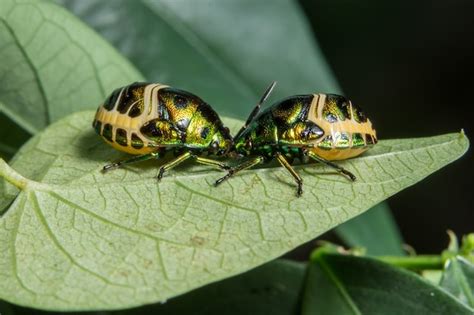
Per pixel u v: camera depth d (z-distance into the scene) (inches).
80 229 6.0
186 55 7.4
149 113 6.3
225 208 6.1
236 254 5.9
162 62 7.4
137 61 7.4
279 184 6.3
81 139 6.5
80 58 6.7
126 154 6.5
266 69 7.5
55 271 5.9
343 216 6.1
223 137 6.4
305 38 7.6
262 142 6.4
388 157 6.3
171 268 5.9
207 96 7.4
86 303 5.8
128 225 6.1
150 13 7.4
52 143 6.5
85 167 6.4
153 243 6.0
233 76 7.5
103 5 7.4
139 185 6.2
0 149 6.8
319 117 6.3
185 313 6.6
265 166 6.4
